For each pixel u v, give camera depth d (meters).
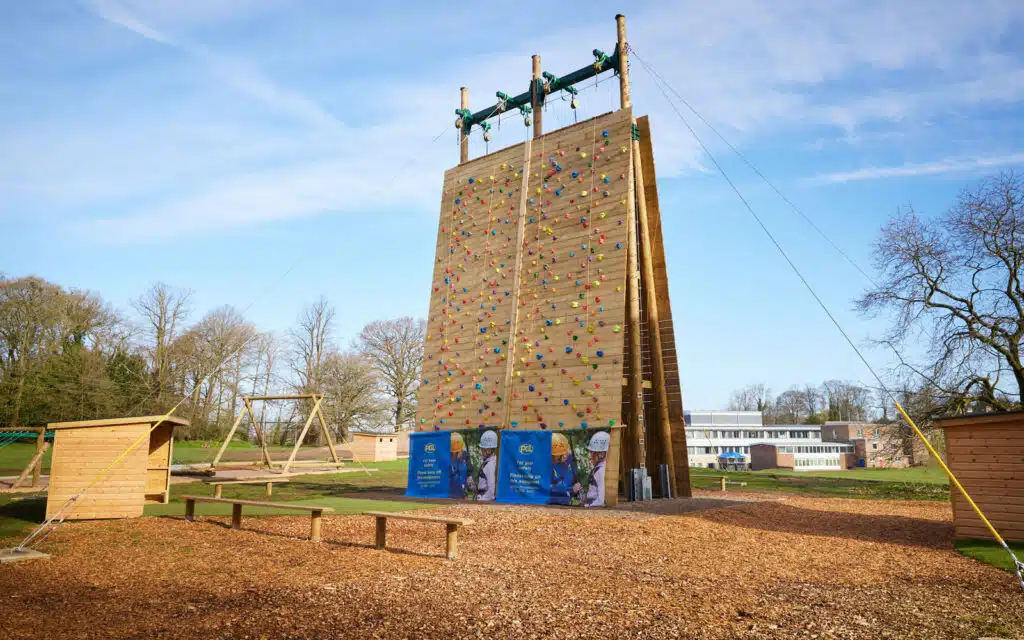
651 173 19.88
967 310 23.95
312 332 57.81
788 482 27.39
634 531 11.90
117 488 12.66
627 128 18.67
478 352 20.23
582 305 18.06
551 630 5.72
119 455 12.72
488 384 19.58
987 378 23.36
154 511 13.96
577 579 7.77
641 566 8.63
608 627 5.82
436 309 22.09
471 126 24.14
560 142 20.31
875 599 6.89
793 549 10.23
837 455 78.69
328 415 55.44
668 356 19.66
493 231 21.22
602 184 18.78
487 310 20.41
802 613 6.33
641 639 5.51
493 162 22.14
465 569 8.23
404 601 6.59
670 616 6.18
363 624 5.79
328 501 17.00
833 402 99.69
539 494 17.25
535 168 20.73
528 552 9.60
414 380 57.50
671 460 18.98
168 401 50.31
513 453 18.08
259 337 56.56
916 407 24.72
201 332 53.06
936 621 6.06
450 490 19.16
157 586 7.13
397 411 57.72
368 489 21.50
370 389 56.50
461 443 19.31
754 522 13.62
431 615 6.11
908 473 36.81
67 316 46.31
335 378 56.66
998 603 6.73
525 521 13.16
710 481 27.61
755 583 7.66
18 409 42.69
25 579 7.48
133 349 50.69
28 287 44.62
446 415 20.41
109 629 5.49
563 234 19.20
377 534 9.70
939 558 9.45
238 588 7.04
